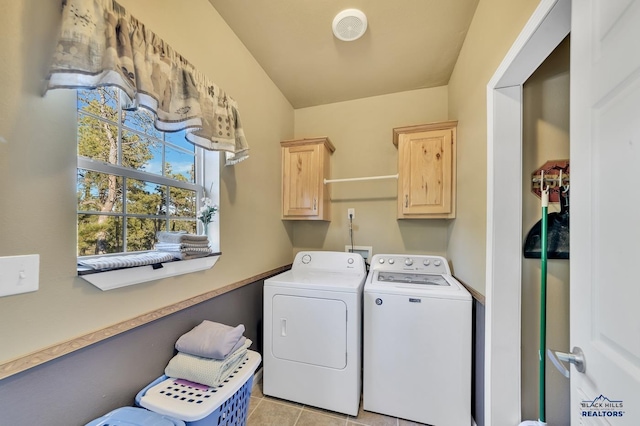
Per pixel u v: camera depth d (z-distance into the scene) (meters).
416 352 1.57
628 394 0.51
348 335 1.63
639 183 0.49
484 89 1.36
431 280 1.85
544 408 1.13
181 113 1.12
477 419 1.47
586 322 0.65
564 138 1.22
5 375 0.68
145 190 1.24
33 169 0.75
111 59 0.80
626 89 0.52
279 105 2.36
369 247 2.46
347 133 2.55
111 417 0.90
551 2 0.79
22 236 0.72
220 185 1.55
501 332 1.24
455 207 1.95
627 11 0.52
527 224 1.26
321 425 1.54
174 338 1.22
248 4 1.46
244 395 1.26
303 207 2.33
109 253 1.08
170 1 1.20
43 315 0.76
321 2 1.45
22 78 0.73
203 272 1.40
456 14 1.52
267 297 1.80
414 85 2.29
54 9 0.79
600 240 0.60
